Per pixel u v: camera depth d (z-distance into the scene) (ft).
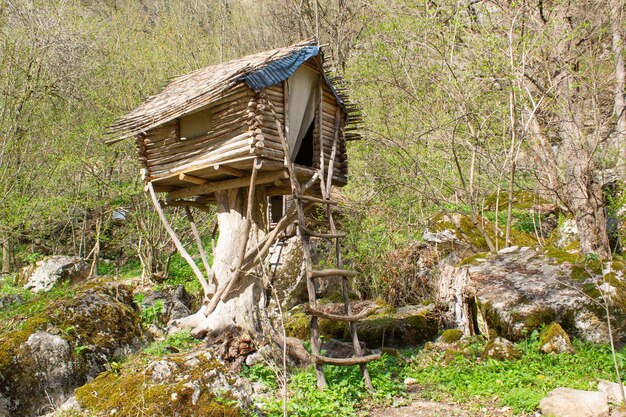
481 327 28.35
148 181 25.67
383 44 38.55
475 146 38.42
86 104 50.37
